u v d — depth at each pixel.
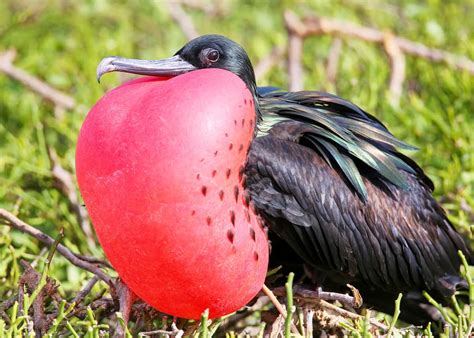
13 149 9.41
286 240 6.71
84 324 6.38
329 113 7.31
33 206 8.64
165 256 5.68
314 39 11.32
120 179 5.61
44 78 10.72
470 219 8.34
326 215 6.73
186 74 5.83
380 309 7.55
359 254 6.97
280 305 6.34
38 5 11.55
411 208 7.27
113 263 5.91
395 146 7.24
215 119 5.61
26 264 6.69
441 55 10.48
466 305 7.59
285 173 6.57
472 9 11.76
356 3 11.99
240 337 6.68
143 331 6.75
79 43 11.09
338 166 6.87
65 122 9.67
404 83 10.70
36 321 6.44
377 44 10.74
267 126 6.86
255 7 12.05
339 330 6.78
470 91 9.87
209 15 11.86
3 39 11.16
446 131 9.12
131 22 11.68
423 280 7.34
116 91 5.85
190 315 6.00
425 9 11.25
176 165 5.54
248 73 6.80
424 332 6.79
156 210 5.59
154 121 5.58
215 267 5.75
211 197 5.62
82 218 8.40
